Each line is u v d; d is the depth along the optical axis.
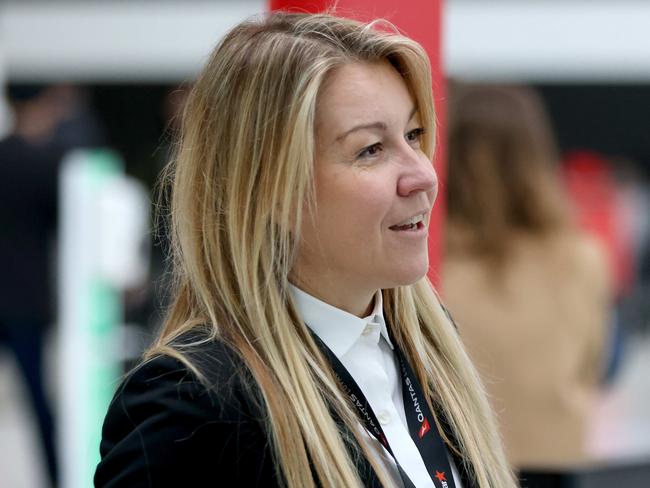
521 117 6.55
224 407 3.06
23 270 12.40
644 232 21.72
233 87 3.27
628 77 17.02
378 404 3.41
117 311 10.91
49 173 12.24
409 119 3.36
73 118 12.82
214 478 3.05
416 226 3.33
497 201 6.43
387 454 3.29
